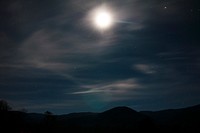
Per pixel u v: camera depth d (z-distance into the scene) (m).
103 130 78.06
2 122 49.91
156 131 52.53
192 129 64.00
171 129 57.75
